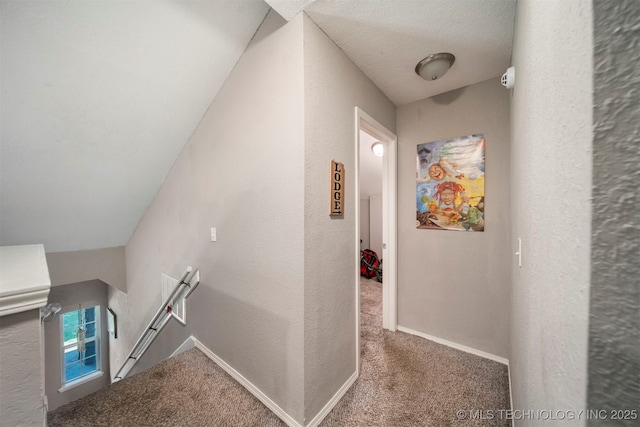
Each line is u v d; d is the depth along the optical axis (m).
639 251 0.25
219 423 1.34
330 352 1.43
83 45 1.33
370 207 4.45
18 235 2.22
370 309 2.88
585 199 0.31
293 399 1.30
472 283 1.95
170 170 2.43
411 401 1.46
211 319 1.92
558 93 0.43
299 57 1.23
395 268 2.30
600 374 0.28
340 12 1.22
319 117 1.32
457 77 1.82
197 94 1.81
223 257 1.78
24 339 0.46
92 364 4.05
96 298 4.03
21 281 0.48
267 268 1.44
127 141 1.95
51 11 1.17
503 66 1.68
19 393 0.46
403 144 2.27
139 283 3.04
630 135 0.26
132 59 1.48
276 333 1.39
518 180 1.10
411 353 1.95
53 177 1.92
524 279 0.87
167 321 2.49
